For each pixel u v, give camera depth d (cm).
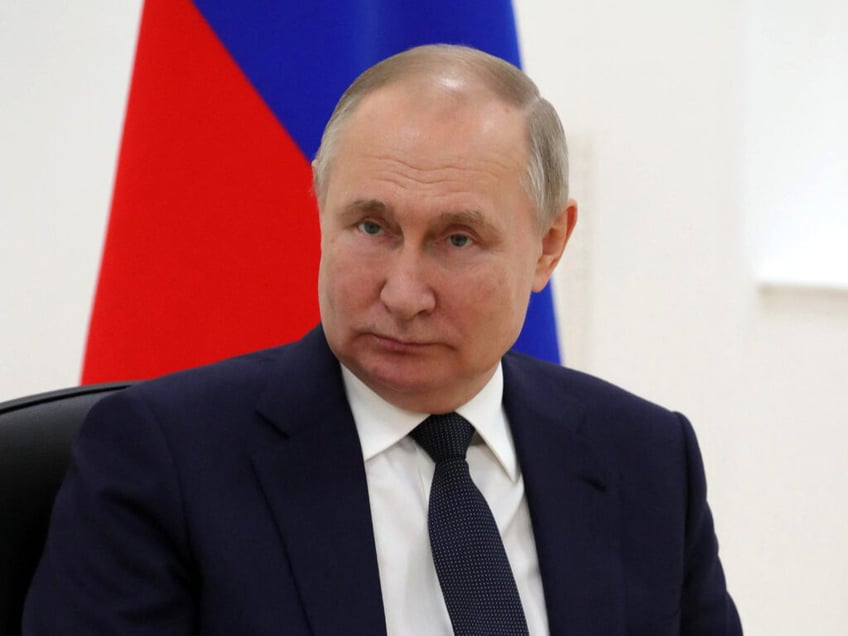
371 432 348
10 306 655
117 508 321
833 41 818
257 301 466
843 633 867
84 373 474
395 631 327
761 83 800
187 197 462
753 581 841
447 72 322
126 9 673
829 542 858
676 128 780
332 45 468
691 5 775
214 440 333
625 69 770
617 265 777
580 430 379
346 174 319
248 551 319
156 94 464
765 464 833
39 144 657
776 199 816
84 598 313
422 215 311
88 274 671
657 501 375
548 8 754
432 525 334
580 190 762
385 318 318
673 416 400
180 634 318
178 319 462
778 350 825
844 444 852
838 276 822
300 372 354
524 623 325
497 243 322
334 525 329
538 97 341
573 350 770
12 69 648
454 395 341
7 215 652
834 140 827
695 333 799
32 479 350
